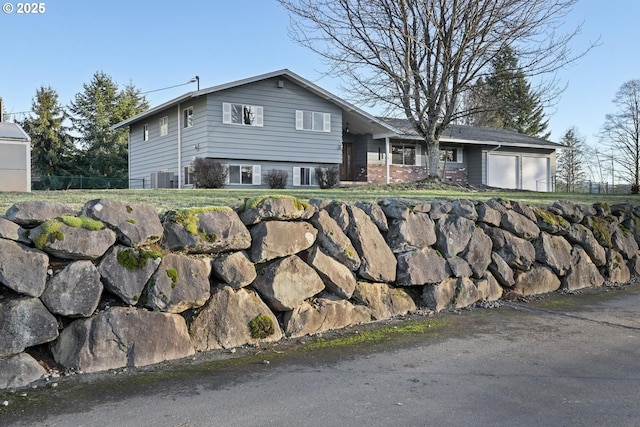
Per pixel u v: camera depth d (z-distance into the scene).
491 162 30.14
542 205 8.87
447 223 6.34
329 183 22.38
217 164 19.95
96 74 47.56
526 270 6.95
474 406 3.32
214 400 3.37
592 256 7.86
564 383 3.74
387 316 5.61
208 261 4.50
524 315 5.88
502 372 3.98
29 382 3.54
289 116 22.62
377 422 3.08
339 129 24.02
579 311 6.11
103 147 44.03
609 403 3.38
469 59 17.17
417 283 5.84
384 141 27.41
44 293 3.68
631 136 43.53
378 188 16.88
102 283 3.92
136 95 48.78
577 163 53.22
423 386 3.67
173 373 3.83
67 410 3.17
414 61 17.64
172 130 23.58
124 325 3.92
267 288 4.72
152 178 23.83
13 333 3.54
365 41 17.36
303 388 3.61
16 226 3.71
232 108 21.27
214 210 4.65
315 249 5.13
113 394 3.43
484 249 6.59
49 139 43.00
